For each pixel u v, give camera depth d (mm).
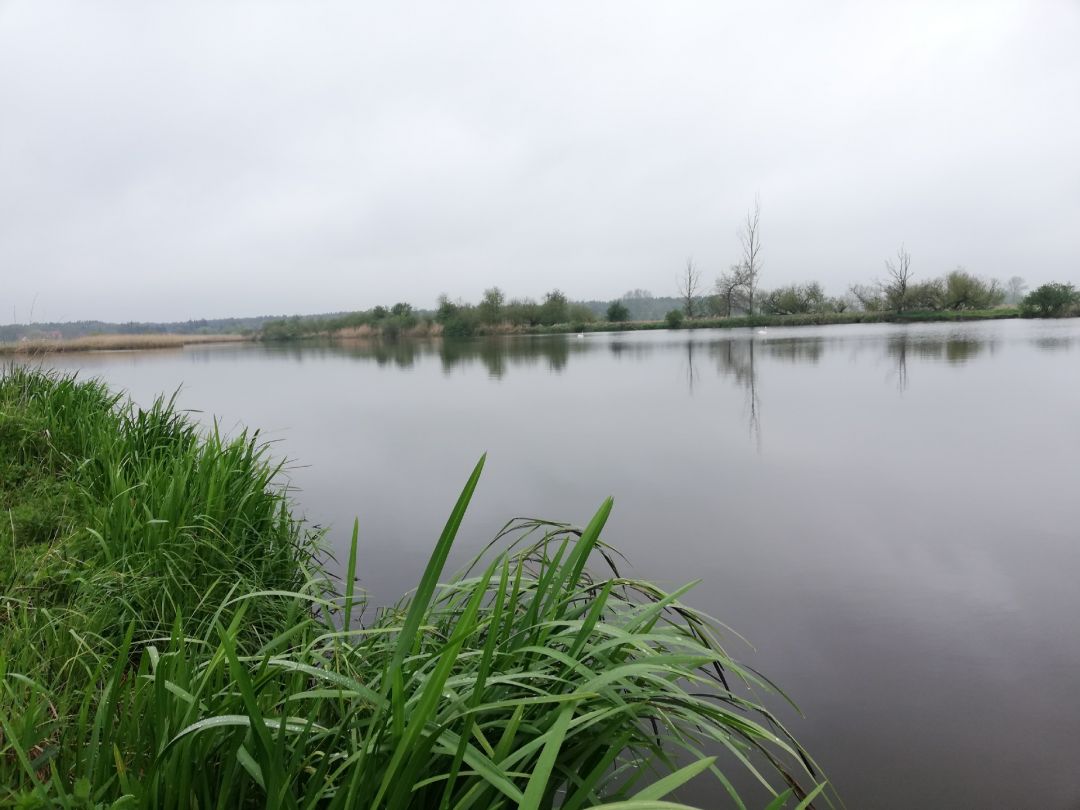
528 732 1075
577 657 1142
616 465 5605
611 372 14461
